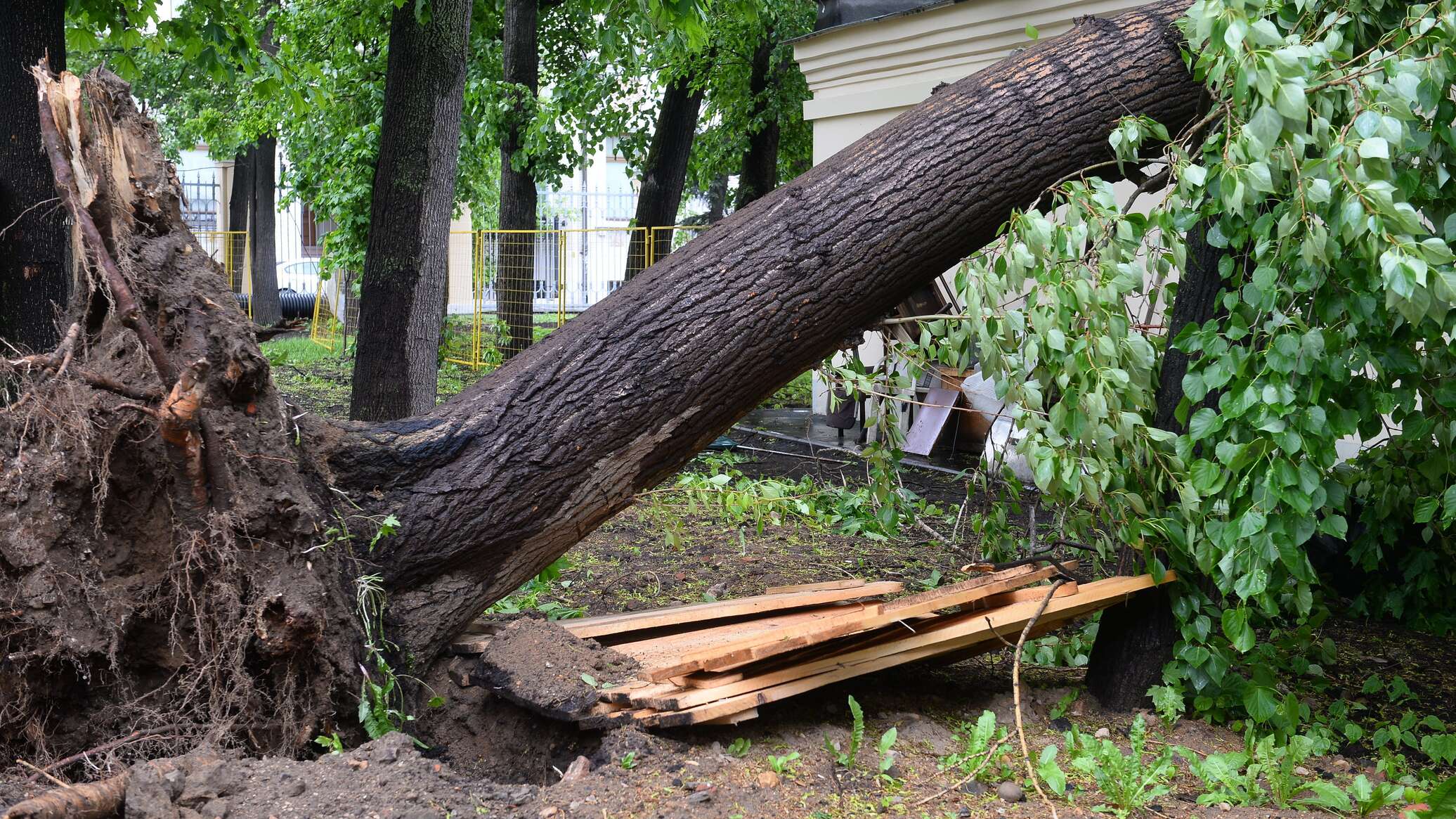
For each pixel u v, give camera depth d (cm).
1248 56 311
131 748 303
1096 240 366
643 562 625
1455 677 461
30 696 294
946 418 883
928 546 664
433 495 361
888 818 298
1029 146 388
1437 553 472
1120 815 302
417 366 782
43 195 548
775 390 404
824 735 354
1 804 262
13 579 292
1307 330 323
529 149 1499
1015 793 314
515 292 1579
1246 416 338
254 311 2183
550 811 285
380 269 769
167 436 301
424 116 760
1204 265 389
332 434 359
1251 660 390
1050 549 483
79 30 736
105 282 310
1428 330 343
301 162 1677
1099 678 414
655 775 303
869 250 383
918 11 866
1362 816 306
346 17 1395
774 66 1501
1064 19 762
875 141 400
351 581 346
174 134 2491
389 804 276
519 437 367
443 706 364
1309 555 559
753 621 422
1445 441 382
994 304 370
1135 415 350
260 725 319
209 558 315
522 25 1486
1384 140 295
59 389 308
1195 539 366
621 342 372
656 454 384
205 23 791
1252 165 315
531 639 369
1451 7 305
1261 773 341
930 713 399
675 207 1541
